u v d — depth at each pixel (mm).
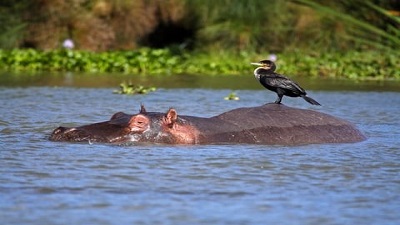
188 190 30203
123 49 96375
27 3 96125
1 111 51125
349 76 81750
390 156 37375
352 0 94500
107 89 66188
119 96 60844
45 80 73500
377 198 29531
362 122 48875
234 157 36125
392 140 42094
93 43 95875
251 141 39562
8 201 28172
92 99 58594
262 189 30578
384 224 26297
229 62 88625
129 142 38188
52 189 29938
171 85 70562
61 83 70812
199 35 93938
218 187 30750
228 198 29188
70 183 30859
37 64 86562
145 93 62938
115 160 34875
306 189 30703
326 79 79375
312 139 40594
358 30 93375
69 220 26078
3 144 38469
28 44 95875
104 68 85625
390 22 93688
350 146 39906
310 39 93375
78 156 35531
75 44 95625
